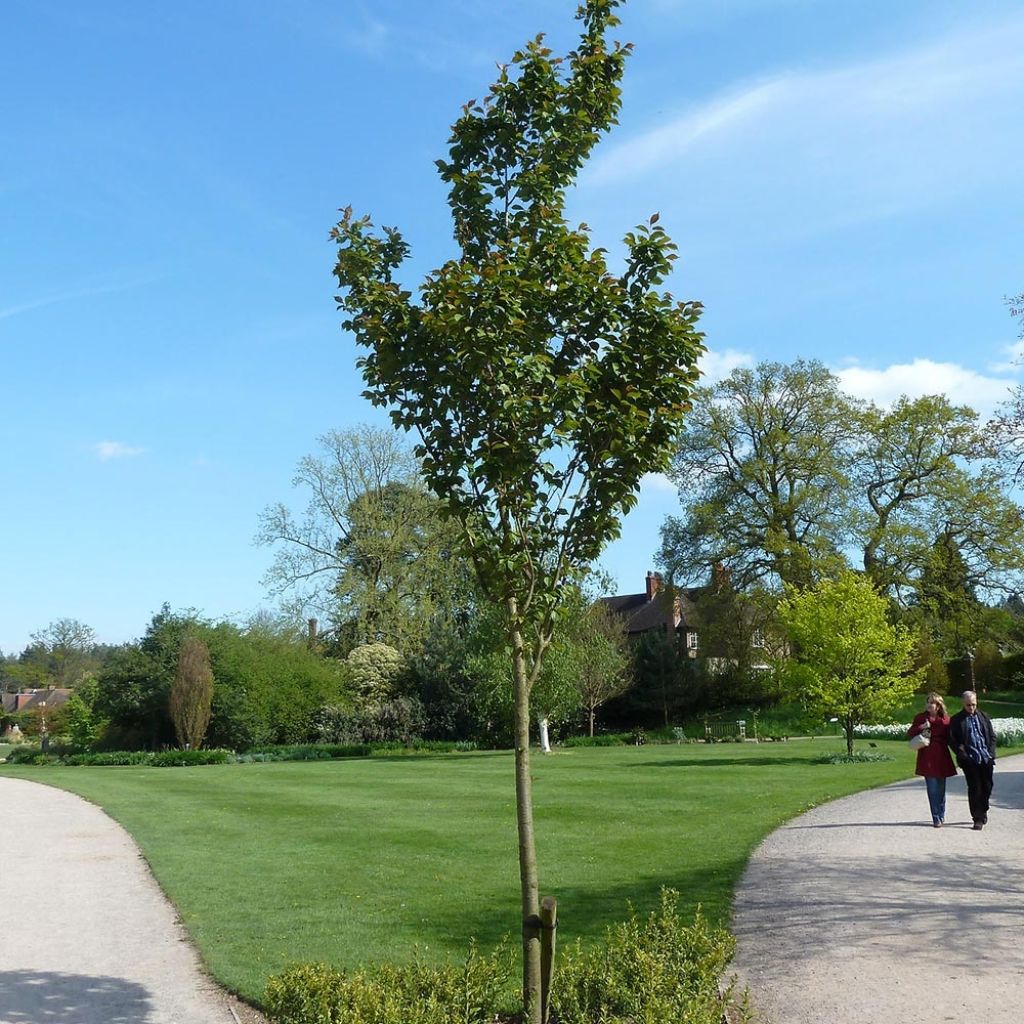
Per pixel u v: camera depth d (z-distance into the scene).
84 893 11.52
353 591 47.84
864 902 9.25
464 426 5.85
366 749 42.91
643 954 5.72
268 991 5.73
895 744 35.91
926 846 12.25
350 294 6.16
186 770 32.53
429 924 9.23
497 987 6.22
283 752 41.38
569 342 6.13
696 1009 5.22
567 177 6.27
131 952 8.79
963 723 13.73
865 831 13.66
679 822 15.47
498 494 5.69
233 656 44.94
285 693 45.47
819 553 43.81
